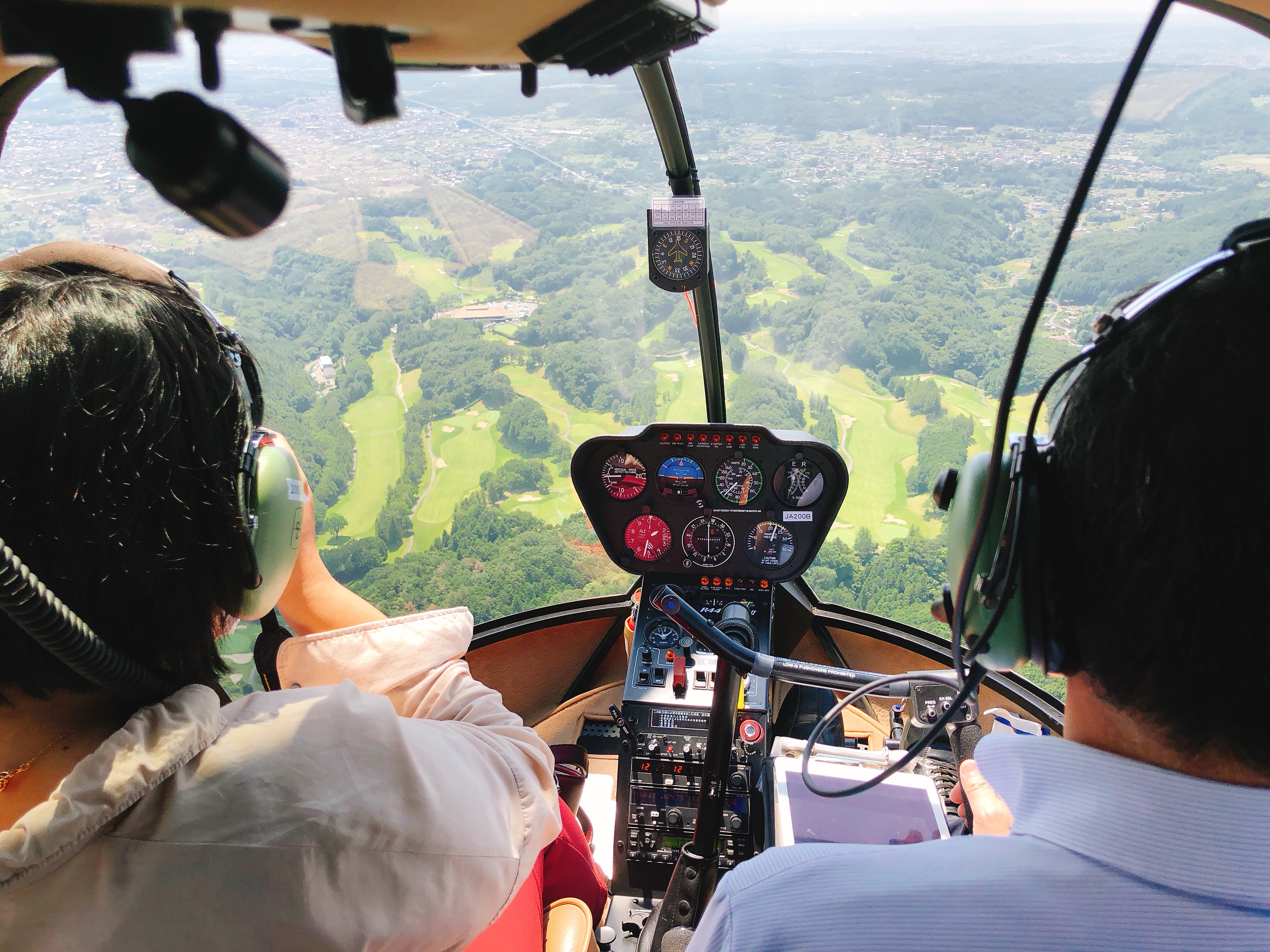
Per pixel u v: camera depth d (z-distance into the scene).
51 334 0.23
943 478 0.33
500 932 0.44
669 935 0.69
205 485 0.25
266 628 0.43
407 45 0.28
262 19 0.24
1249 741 0.20
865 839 0.66
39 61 0.24
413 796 0.28
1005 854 0.23
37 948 0.23
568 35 0.27
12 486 0.22
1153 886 0.21
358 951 0.26
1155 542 0.19
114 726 0.26
